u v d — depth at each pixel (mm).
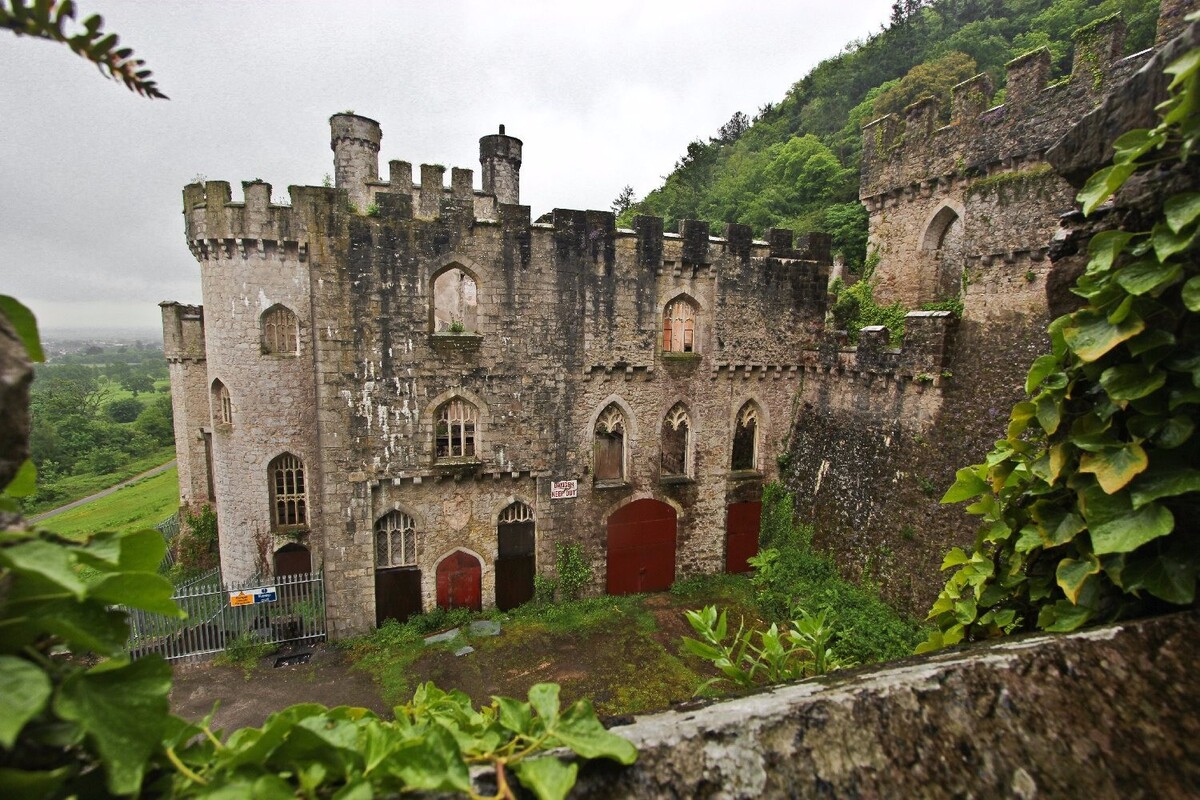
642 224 18859
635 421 19828
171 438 81250
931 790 1969
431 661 16344
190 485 28125
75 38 1917
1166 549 2859
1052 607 3256
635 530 20375
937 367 16578
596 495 19688
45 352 2094
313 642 17438
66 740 1607
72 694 1627
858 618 16391
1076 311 3531
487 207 25922
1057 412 3471
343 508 17000
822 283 21703
